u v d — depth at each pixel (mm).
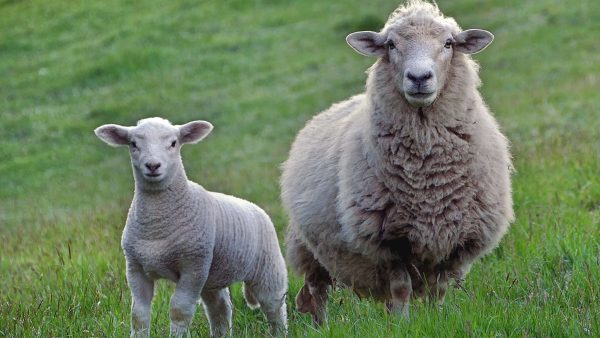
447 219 10344
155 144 9805
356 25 53031
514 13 51031
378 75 10789
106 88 48094
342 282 11578
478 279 11586
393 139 10406
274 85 45594
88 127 42312
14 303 12164
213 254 10281
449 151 10305
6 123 43938
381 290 11172
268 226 11133
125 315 11297
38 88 49062
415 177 10305
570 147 21891
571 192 16906
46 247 17953
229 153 36000
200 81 47406
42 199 32000
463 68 10781
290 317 12180
